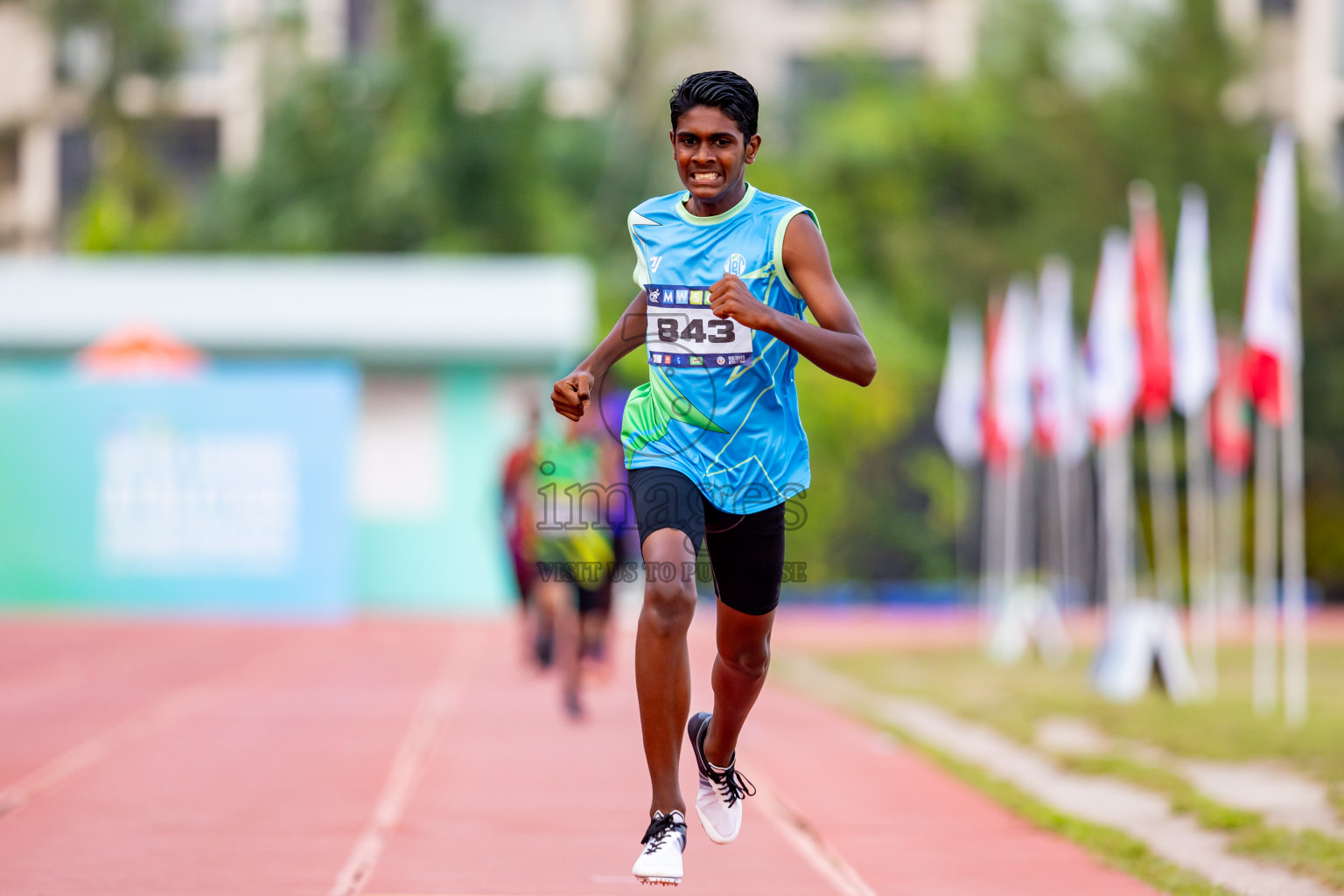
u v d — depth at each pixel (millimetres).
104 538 68375
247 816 22234
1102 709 37188
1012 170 121750
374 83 125062
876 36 152250
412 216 121125
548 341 74312
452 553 74250
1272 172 36312
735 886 18406
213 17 150750
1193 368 42875
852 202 128000
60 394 68438
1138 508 93125
